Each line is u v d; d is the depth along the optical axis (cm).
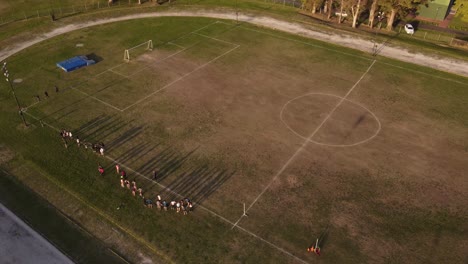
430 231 3253
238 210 3428
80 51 6281
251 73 5669
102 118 4638
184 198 3541
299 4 8900
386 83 5478
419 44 6756
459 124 4619
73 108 4828
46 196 3581
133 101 4975
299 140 4297
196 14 7875
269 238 3177
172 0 8619
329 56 6238
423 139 4350
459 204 3512
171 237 3175
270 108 4856
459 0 6744
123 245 3114
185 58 6081
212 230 3238
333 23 7675
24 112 4753
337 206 3484
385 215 3397
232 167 3909
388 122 4631
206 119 4638
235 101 4997
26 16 7644
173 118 4653
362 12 8250
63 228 3269
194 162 3969
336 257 3022
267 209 3441
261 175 3816
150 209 3434
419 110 4878
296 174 3831
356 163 3981
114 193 3600
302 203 3509
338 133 4419
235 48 6444
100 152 4056
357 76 5647
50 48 6362
